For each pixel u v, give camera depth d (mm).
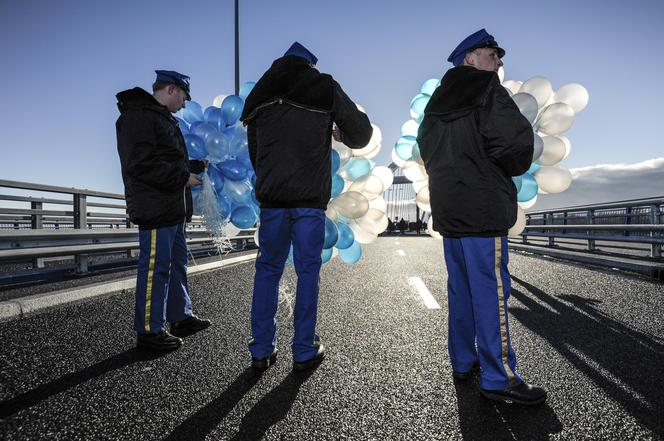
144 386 2307
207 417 1954
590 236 8336
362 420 1917
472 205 2123
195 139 3404
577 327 3400
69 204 8891
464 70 2199
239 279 6207
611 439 1733
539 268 7262
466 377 2367
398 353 2824
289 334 3330
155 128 2770
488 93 2059
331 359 2717
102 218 12203
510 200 2152
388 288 5324
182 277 3352
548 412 1976
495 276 2141
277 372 2510
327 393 2207
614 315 3787
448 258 2371
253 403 2096
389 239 22469
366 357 2752
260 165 2547
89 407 2057
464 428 1840
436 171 2270
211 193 3430
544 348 2877
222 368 2578
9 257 4770
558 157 3281
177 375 2465
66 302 4379
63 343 3064
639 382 2299
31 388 2275
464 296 2338
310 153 2473
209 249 9672
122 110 2855
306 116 2459
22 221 11727
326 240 3033
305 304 2525
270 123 2498
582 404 2047
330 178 2621
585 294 4777
